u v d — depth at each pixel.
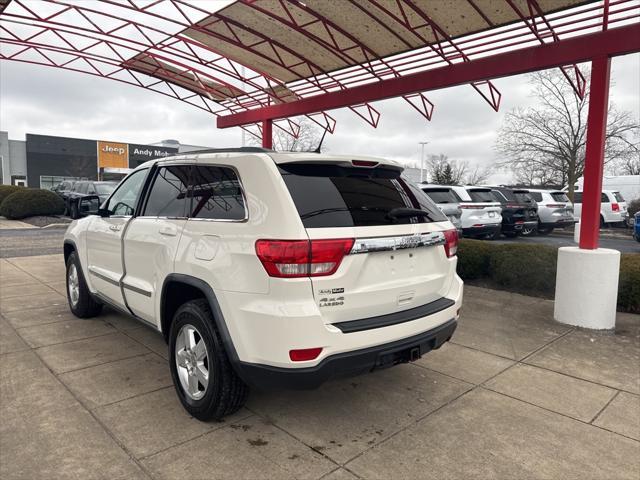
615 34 5.08
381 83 8.15
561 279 5.55
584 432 3.13
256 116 10.95
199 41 9.57
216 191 3.22
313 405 3.48
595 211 5.41
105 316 5.68
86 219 5.25
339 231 2.78
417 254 3.27
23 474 2.58
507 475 2.65
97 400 3.48
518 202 15.70
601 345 4.83
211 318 3.07
